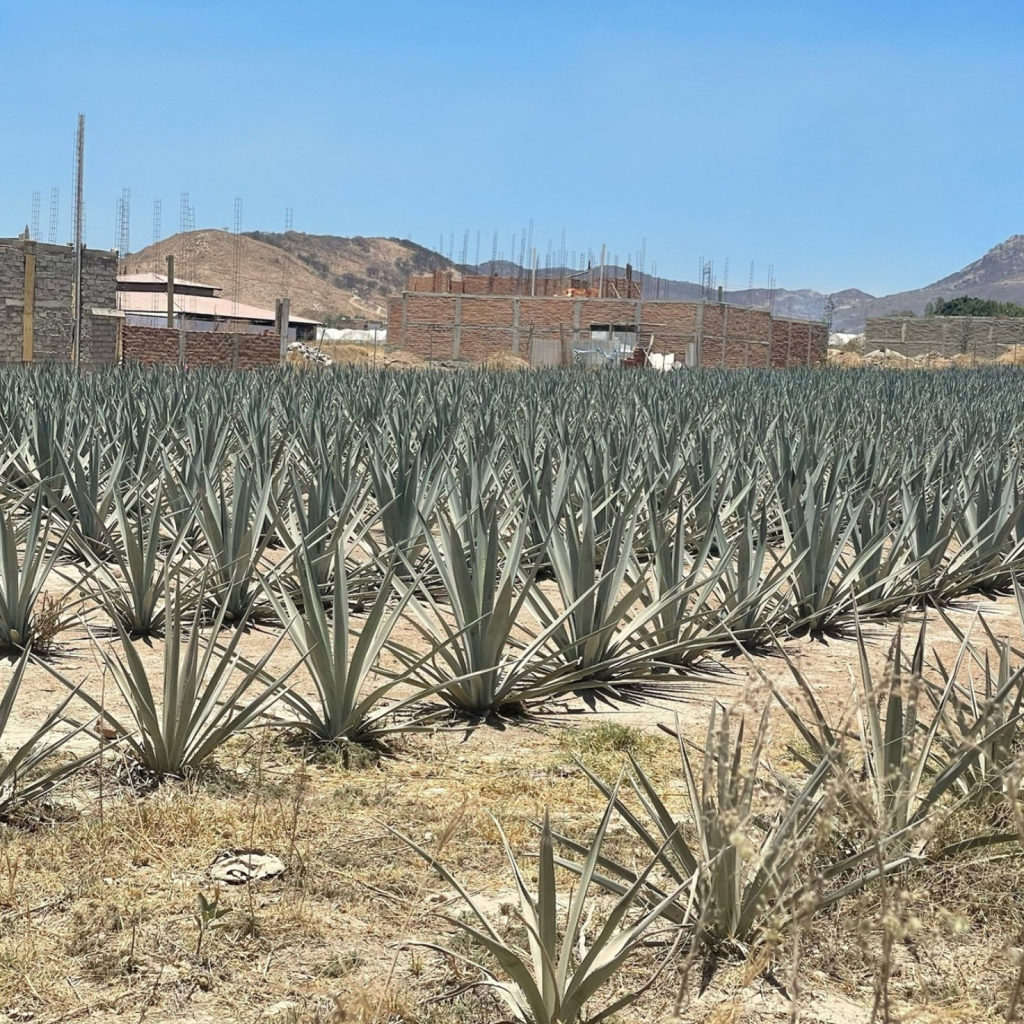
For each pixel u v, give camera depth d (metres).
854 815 4.34
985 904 4.47
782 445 13.52
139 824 5.09
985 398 26.84
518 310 66.81
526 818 5.37
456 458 12.26
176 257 192.12
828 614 9.55
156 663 7.90
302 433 13.94
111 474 10.85
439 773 6.06
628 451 12.46
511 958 3.59
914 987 4.02
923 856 4.55
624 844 5.11
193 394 18.38
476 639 7.07
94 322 42.62
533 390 24.08
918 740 5.33
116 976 3.99
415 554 10.03
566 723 7.04
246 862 4.80
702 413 18.77
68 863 4.77
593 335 65.69
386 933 4.32
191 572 9.29
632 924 4.30
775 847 3.59
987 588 11.72
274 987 3.95
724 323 67.50
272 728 6.45
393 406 18.14
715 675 8.17
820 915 4.34
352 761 6.12
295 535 9.70
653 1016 3.84
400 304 69.38
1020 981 3.29
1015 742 5.82
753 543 10.24
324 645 6.33
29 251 40.81
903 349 92.94
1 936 4.19
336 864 4.86
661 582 8.67
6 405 17.12
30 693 7.17
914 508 11.05
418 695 6.64
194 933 4.27
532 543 11.00
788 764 5.97
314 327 88.75
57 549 8.22
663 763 6.29
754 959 4.05
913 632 9.74
